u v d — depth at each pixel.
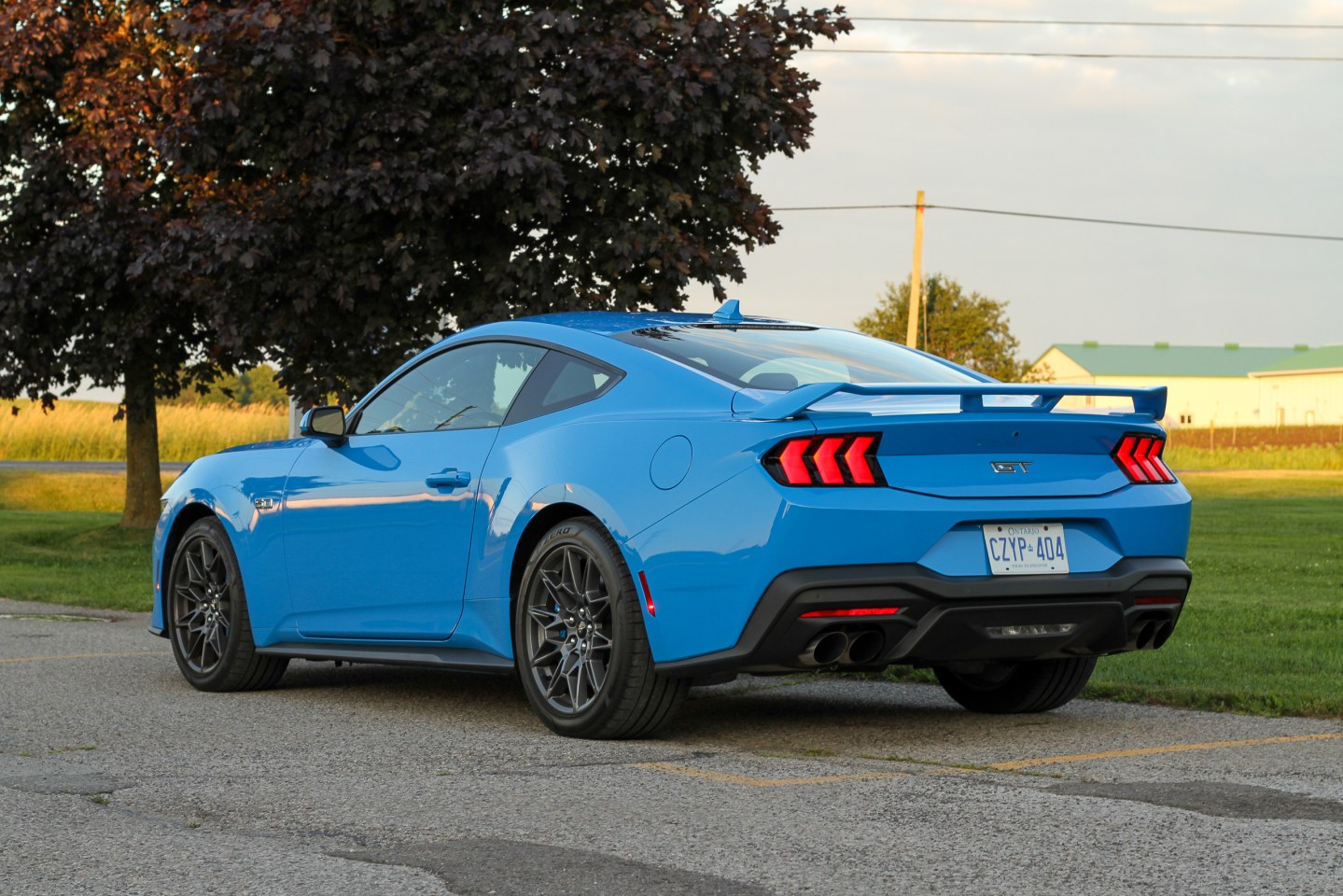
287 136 16.08
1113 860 3.88
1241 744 5.73
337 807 4.65
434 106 16.11
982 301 74.00
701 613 5.54
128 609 12.90
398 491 6.87
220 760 5.58
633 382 6.11
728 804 4.63
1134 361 123.44
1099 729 6.23
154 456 23.70
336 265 16.64
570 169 16.47
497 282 16.47
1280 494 44.97
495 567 6.37
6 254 22.00
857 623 5.39
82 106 21.14
